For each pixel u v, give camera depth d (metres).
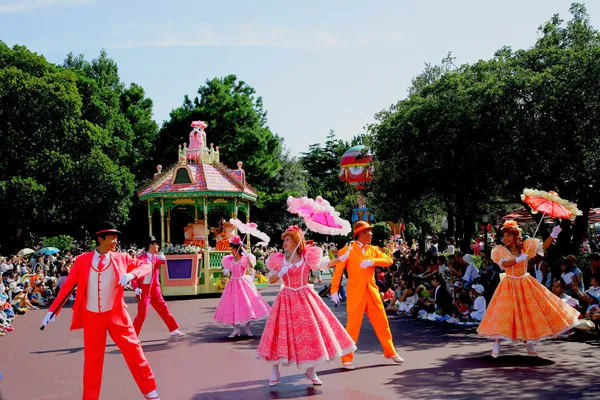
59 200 31.56
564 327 7.05
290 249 6.50
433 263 14.68
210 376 6.81
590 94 13.05
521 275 7.30
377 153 18.44
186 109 42.50
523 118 13.91
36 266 21.75
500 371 6.61
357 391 5.89
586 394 5.53
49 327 11.95
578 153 13.61
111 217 34.22
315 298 6.48
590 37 16.11
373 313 7.27
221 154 38.09
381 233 31.88
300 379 6.54
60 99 31.19
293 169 43.53
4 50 31.92
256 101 45.38
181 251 17.58
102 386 6.41
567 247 16.25
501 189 17.19
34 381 6.84
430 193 20.03
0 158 30.47
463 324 10.81
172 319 10.08
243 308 9.77
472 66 17.33
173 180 19.02
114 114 38.38
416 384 6.11
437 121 15.84
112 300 5.55
